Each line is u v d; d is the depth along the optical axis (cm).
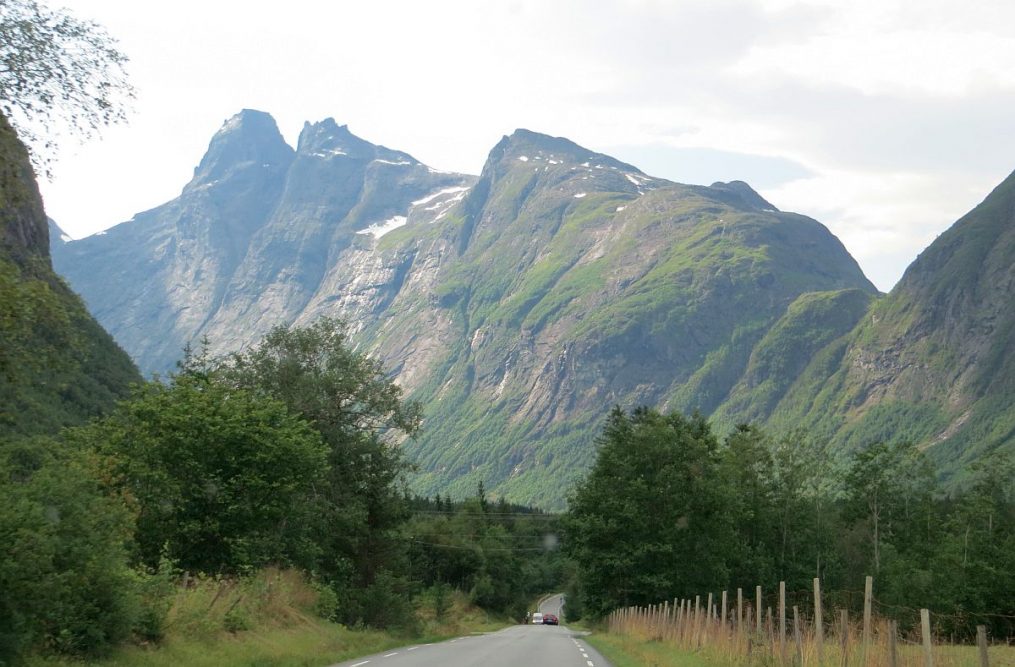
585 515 6262
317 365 4925
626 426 6550
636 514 5984
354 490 4931
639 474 6219
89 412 5972
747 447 7394
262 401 3262
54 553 1758
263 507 2992
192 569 2919
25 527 1681
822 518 7688
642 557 5909
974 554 5888
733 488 6394
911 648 2052
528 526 16088
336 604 4038
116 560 1952
